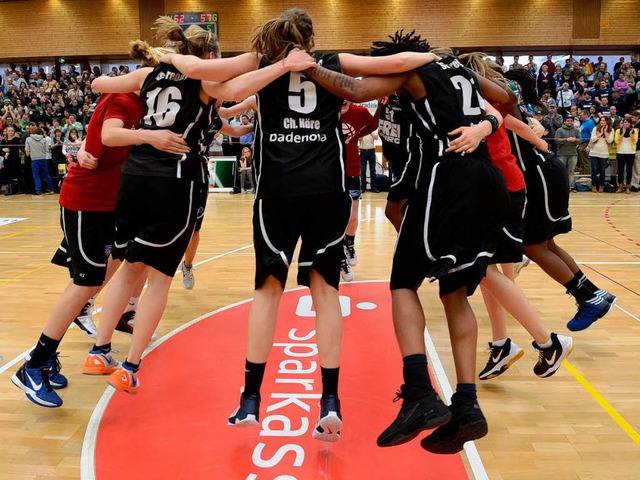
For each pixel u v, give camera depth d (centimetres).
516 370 333
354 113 461
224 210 1039
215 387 306
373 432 257
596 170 1266
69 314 286
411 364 209
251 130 385
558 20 1675
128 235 271
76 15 1781
